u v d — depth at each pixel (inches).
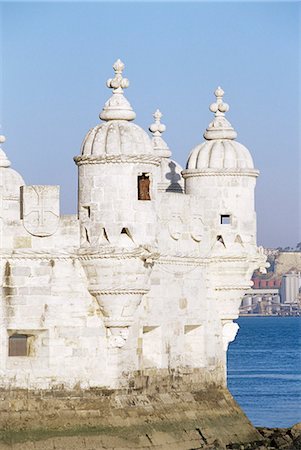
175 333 3582.7
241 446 3553.2
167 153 4028.1
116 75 3415.4
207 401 3668.8
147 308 3484.3
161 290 3528.5
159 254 3410.4
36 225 3339.1
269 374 6284.5
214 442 3550.7
